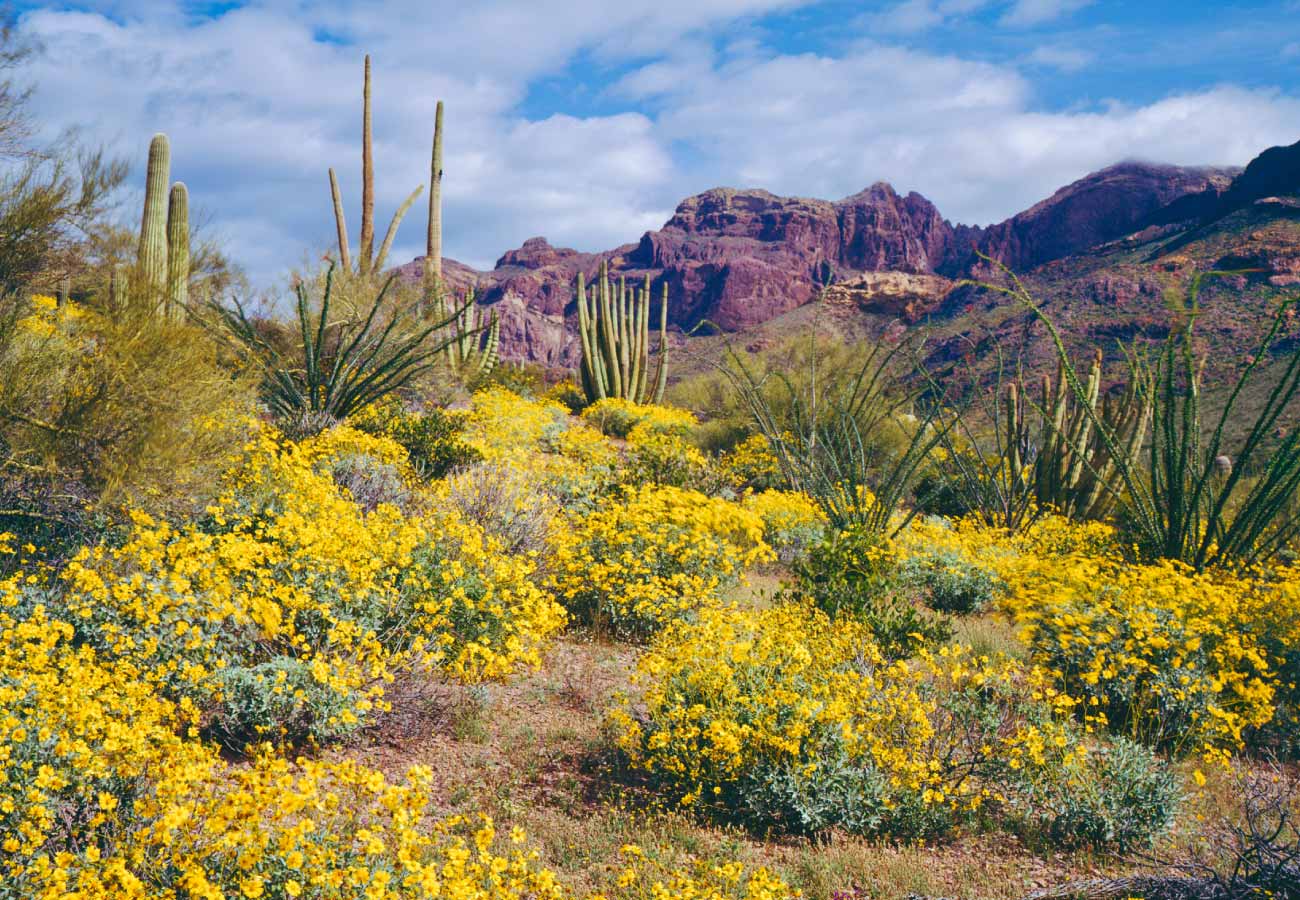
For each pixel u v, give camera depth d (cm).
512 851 351
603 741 535
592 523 814
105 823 296
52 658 396
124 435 625
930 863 443
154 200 1179
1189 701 618
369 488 948
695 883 353
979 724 509
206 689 423
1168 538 1095
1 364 591
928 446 1180
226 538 530
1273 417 1012
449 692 536
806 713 455
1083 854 457
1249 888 374
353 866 277
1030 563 1035
